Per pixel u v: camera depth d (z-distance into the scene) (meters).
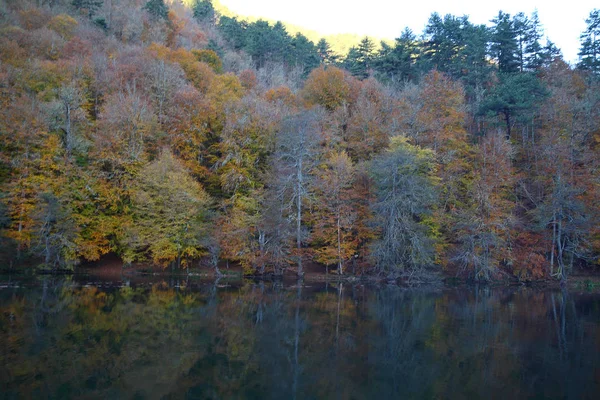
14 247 39.34
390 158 39.38
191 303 27.75
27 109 40.62
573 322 24.25
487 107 49.00
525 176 47.78
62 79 48.12
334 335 20.67
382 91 59.47
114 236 44.16
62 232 39.62
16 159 39.62
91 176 42.34
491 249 41.28
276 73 81.69
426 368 15.98
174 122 48.97
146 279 39.81
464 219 41.72
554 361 16.97
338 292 35.12
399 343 19.42
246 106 50.12
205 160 50.97
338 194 43.38
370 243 42.88
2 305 24.56
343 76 60.38
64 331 19.38
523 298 33.31
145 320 22.25
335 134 50.91
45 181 39.75
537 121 53.19
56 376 13.87
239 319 23.45
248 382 14.16
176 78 52.72
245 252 42.59
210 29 96.00
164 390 13.17
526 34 65.75
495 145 45.38
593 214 40.38
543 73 61.41
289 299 30.80
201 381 14.08
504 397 13.27
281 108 52.22
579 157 43.00
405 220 39.09
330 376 14.95
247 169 47.66
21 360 15.24
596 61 62.44
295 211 45.25
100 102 50.50
